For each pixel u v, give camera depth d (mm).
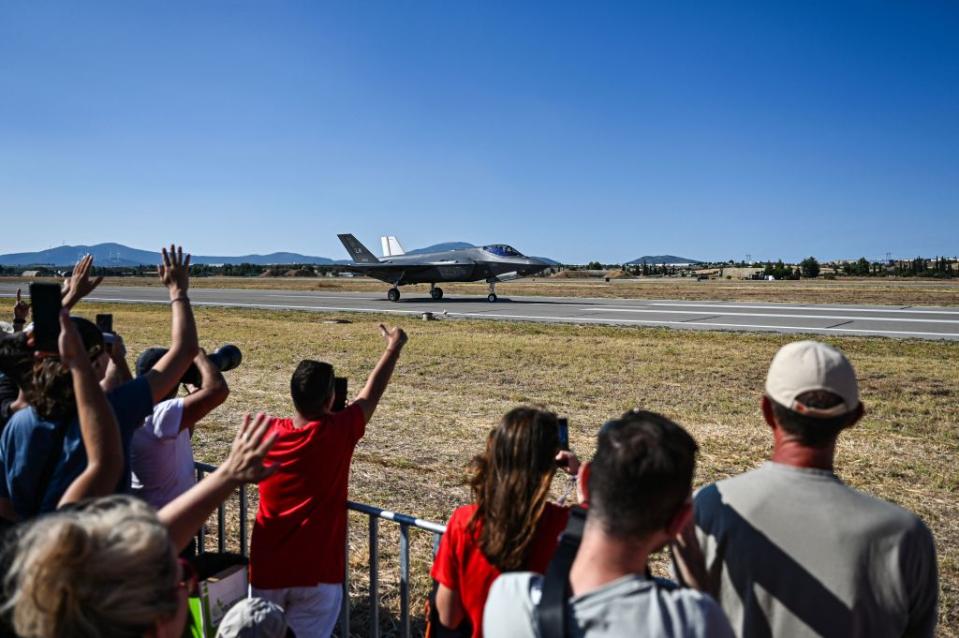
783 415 2166
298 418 3541
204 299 45594
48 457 2619
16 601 1428
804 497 2102
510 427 2490
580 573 1752
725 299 41562
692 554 2174
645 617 1619
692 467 1755
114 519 1542
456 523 2627
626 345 19953
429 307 36062
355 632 4734
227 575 3383
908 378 14695
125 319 29594
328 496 3508
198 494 2189
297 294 52344
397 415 11359
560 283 76250
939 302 36844
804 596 2035
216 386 3727
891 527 2037
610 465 1700
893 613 2020
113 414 2391
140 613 1440
